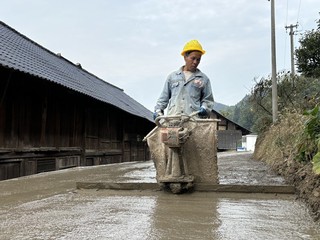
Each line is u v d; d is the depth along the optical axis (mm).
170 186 3867
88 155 14266
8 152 8633
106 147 16875
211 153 4004
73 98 12492
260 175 5820
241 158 13516
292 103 14227
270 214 2875
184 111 4066
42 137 10422
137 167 8555
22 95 9453
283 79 18031
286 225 2504
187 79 4164
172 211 3004
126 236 2244
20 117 9383
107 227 2467
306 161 4398
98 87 18375
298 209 3070
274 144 8836
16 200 3654
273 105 14617
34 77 8109
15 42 11609
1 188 4648
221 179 5141
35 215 2883
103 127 16500
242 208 3125
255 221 2633
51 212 2998
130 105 22469
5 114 8680
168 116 3916
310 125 3895
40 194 4062
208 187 3934
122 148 19391
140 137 24172
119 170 7492
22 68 8008
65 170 7676
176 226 2492
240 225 2514
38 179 5738
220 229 2408
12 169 9023
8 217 2816
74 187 4625
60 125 11828
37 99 10266
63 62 16969
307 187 3480
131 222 2611
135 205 3281
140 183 4125
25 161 9570
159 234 2287
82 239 2189
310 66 13797
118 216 2812
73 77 14031
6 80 8328
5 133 8680
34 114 10109
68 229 2422
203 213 2922
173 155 3863
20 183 5199
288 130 7660
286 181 4695
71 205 3307
